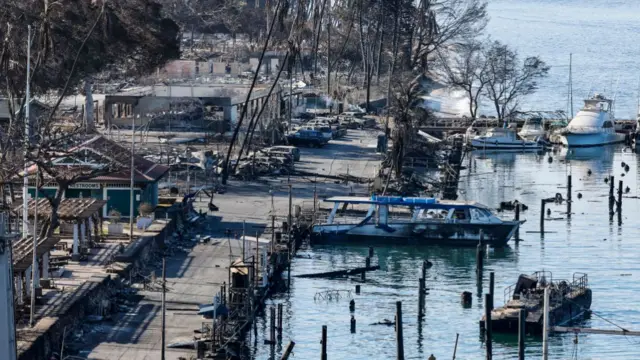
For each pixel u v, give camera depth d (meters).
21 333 124.62
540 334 155.00
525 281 165.50
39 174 157.75
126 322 141.88
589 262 197.88
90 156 193.75
